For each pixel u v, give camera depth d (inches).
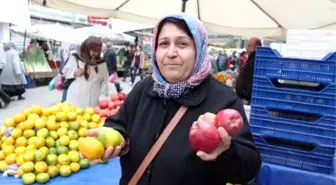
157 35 53.9
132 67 663.8
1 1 123.4
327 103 73.2
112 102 137.6
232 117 41.2
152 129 52.7
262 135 80.8
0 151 102.0
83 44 175.8
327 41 78.3
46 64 566.6
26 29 532.7
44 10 758.5
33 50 548.1
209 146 40.4
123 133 54.1
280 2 180.5
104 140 50.0
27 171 91.7
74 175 96.4
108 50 517.0
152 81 57.8
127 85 638.5
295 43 81.5
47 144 100.0
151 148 51.8
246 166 45.4
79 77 173.3
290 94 77.1
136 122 55.5
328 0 167.9
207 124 41.4
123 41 882.1
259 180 76.9
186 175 49.0
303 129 76.1
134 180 52.6
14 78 383.2
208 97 52.1
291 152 77.7
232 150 42.7
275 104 78.9
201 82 52.7
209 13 208.4
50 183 91.0
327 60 72.4
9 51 378.6
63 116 107.7
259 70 80.1
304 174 73.0
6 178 93.5
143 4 195.2
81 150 50.9
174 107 52.5
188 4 192.5
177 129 51.0
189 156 48.8
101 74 179.6
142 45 897.5
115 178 95.0
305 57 76.9
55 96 445.4
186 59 50.9
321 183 71.2
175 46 51.4
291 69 76.4
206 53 52.6
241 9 197.6
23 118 108.1
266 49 78.8
